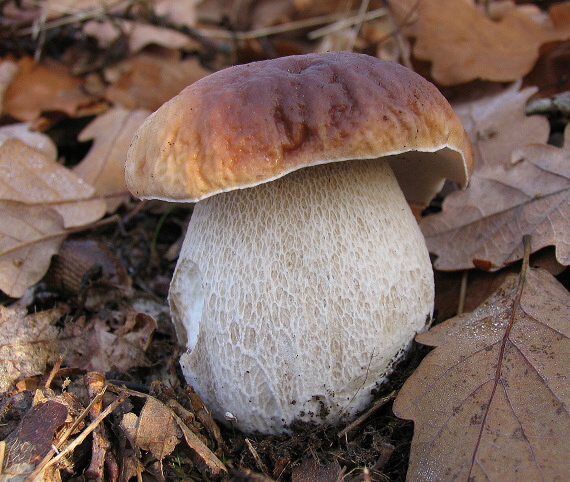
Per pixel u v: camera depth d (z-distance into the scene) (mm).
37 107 304
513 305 153
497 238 184
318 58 140
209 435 151
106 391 149
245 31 432
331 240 143
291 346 139
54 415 135
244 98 128
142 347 183
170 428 140
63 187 230
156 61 327
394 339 148
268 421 149
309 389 143
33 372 164
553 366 131
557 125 234
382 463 140
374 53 372
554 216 173
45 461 125
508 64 250
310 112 126
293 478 140
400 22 292
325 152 125
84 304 208
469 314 160
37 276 211
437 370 143
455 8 259
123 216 263
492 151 224
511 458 120
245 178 124
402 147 128
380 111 126
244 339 141
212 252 150
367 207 149
